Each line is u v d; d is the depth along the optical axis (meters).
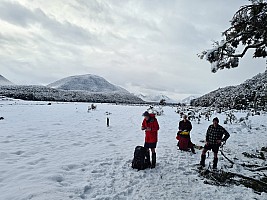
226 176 5.95
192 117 19.66
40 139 9.85
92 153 7.86
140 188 5.11
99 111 28.89
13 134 10.74
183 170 6.47
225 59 6.98
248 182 5.65
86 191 4.84
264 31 6.17
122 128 14.41
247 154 8.28
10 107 30.47
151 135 6.62
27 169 5.89
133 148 8.89
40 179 5.20
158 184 5.38
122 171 6.18
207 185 5.43
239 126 15.50
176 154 8.13
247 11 6.15
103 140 10.30
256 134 12.88
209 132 6.73
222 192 5.06
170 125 16.73
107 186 5.13
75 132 12.10
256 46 6.53
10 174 5.47
